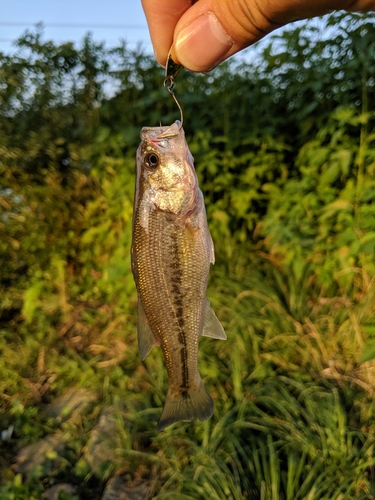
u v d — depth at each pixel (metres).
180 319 0.14
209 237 0.14
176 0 0.14
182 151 0.14
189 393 0.14
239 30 0.12
